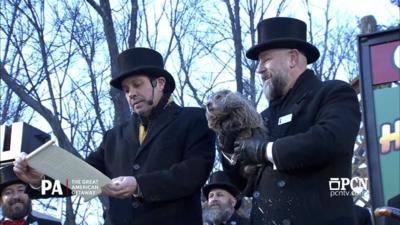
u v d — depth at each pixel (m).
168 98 4.48
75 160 3.80
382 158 3.33
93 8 12.16
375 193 3.32
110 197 4.39
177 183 4.09
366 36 3.48
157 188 4.05
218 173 6.54
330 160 3.55
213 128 3.74
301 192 3.60
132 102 4.39
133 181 4.01
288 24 3.93
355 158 8.73
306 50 3.93
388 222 3.42
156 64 4.45
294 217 3.57
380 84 3.41
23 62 12.48
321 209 3.56
